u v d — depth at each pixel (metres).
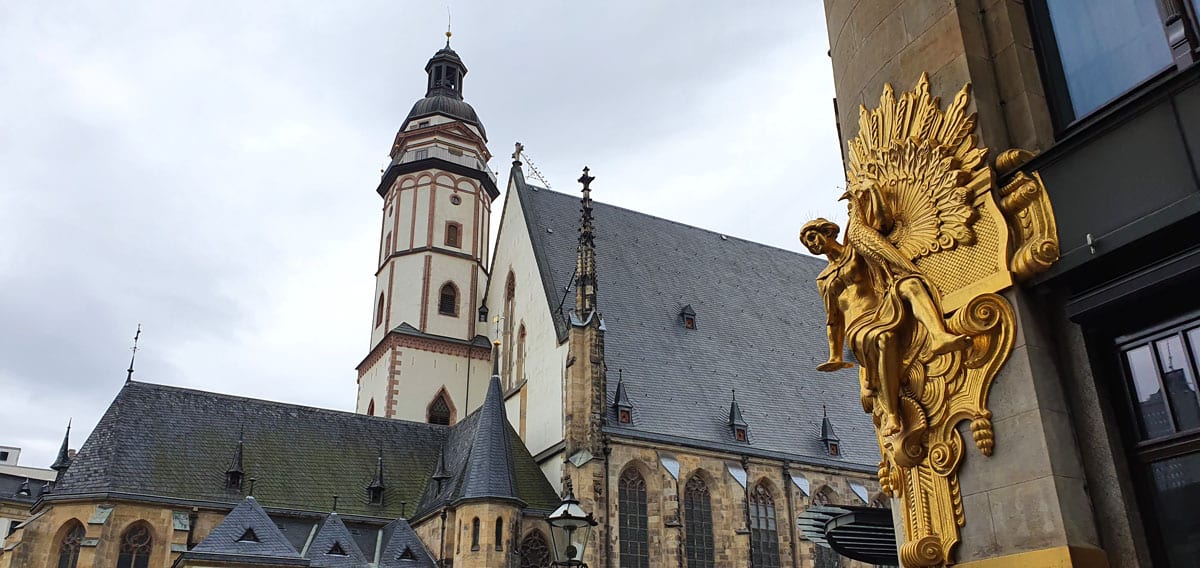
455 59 88.44
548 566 53.97
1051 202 11.31
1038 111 12.25
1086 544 10.29
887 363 12.29
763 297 78.56
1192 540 9.89
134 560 52.78
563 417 58.81
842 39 15.95
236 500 56.56
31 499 90.75
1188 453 10.05
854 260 13.30
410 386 71.56
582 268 62.62
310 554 52.50
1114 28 11.69
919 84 13.19
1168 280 10.02
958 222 12.01
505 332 71.69
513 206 74.50
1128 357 10.88
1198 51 10.44
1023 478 10.78
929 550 11.55
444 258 77.25
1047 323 11.42
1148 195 10.30
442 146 81.50
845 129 15.66
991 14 13.09
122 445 56.50
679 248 77.44
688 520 58.38
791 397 70.31
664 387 63.62
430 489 61.75
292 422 63.69
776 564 60.53
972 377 11.52
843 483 65.62
